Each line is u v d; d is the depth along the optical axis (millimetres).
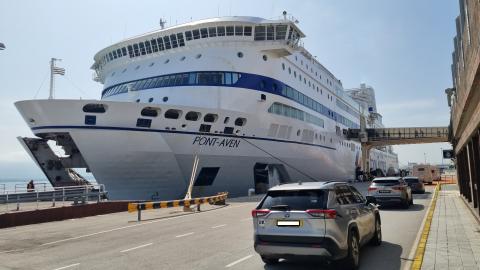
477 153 12195
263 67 29953
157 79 29375
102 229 13367
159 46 30406
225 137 26312
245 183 29312
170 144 23828
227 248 9328
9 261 8391
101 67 35656
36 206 18141
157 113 23359
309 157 36156
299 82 35375
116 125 22234
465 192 18828
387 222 13570
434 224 11672
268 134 29656
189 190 22984
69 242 10789
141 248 9578
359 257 7926
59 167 26172
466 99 10047
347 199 7664
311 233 6535
